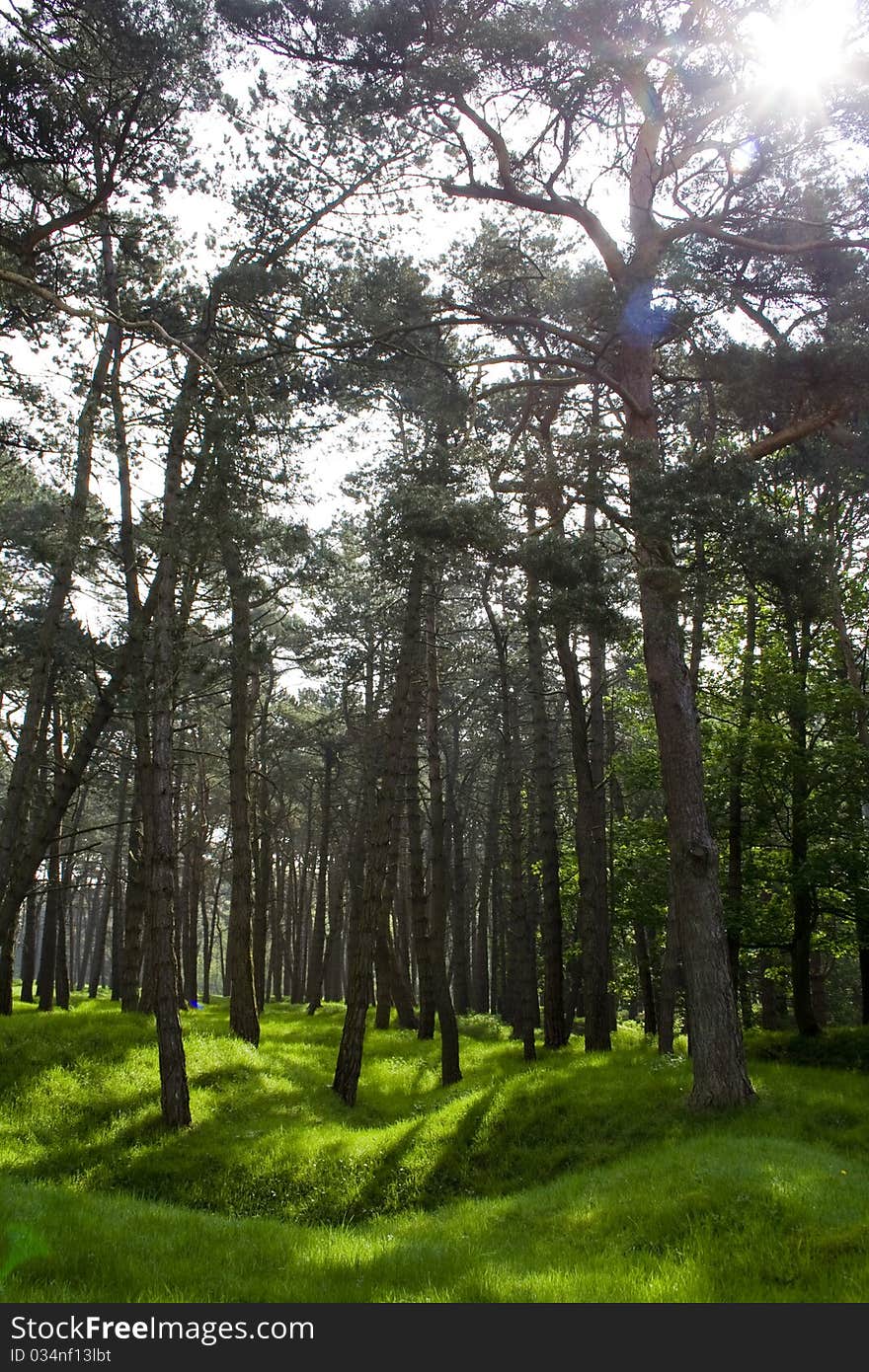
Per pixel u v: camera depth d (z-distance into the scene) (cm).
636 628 1260
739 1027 1364
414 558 1427
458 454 1403
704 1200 924
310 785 4238
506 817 3556
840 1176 969
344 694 3212
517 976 2517
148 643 1719
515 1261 854
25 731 1689
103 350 1670
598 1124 1406
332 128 1360
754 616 2186
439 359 1445
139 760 1877
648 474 1159
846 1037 1912
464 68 1170
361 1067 2108
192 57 1181
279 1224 1042
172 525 1535
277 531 1719
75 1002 3575
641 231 1459
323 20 1159
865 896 2012
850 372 1178
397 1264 846
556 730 3297
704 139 1356
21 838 1953
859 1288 707
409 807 2666
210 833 4319
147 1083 1554
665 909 2261
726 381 1286
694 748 1426
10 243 1109
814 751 2086
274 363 1463
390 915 3102
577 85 1216
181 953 4028
